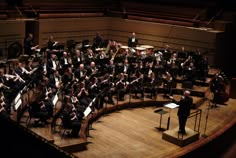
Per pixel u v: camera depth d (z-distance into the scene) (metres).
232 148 13.50
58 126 11.12
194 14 21.92
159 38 21.67
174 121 13.72
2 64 14.88
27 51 16.09
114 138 11.58
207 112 15.02
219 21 20.80
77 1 21.80
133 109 14.68
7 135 2.74
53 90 12.36
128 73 15.20
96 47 18.69
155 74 15.47
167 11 22.73
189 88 16.42
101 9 22.77
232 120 14.24
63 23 20.06
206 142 11.80
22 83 11.85
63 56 14.83
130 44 19.66
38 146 2.75
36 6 19.38
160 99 15.45
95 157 9.98
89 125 12.15
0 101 10.91
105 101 14.21
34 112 10.32
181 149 11.10
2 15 16.77
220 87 16.41
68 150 9.87
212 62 20.17
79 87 12.55
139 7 23.50
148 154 10.55
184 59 17.33
